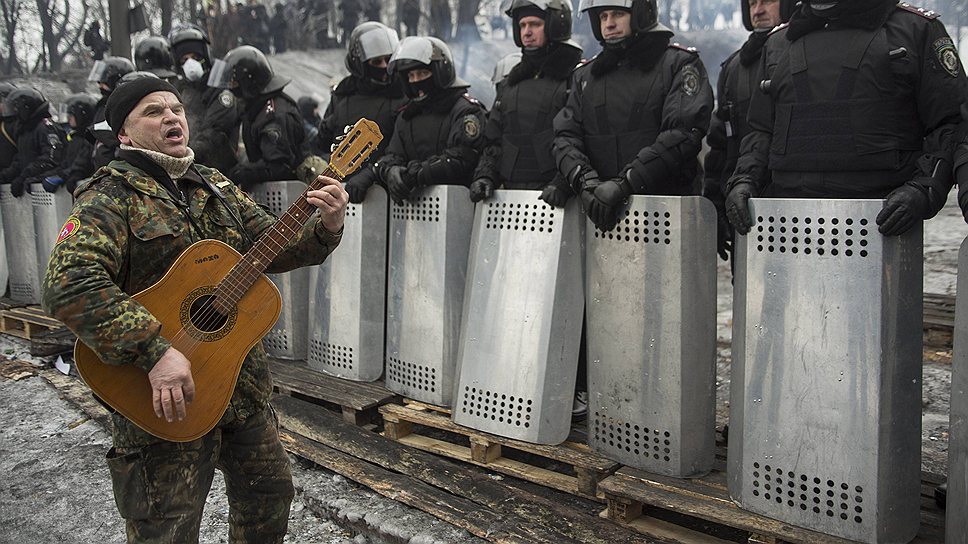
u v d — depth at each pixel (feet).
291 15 59.67
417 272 11.18
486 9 56.85
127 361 5.40
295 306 13.69
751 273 7.49
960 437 6.48
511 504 8.67
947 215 26.09
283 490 6.64
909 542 7.11
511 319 9.77
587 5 8.83
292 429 11.16
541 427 9.48
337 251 12.39
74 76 53.88
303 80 52.11
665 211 8.30
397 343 11.53
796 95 7.39
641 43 8.82
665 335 8.41
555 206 9.39
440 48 10.93
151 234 5.81
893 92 6.92
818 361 7.11
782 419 7.36
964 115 6.61
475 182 10.30
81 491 10.32
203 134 14.05
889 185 7.10
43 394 14.42
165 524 5.89
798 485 7.30
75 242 5.42
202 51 16.19
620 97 9.02
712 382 8.59
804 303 7.15
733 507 7.73
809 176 7.43
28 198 19.77
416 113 11.40
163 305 5.78
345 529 8.95
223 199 6.43
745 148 8.05
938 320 14.83
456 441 11.09
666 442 8.50
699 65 8.66
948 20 26.09
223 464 6.54
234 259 6.08
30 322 17.98
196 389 5.87
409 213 11.30
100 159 15.01
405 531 8.37
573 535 7.97
